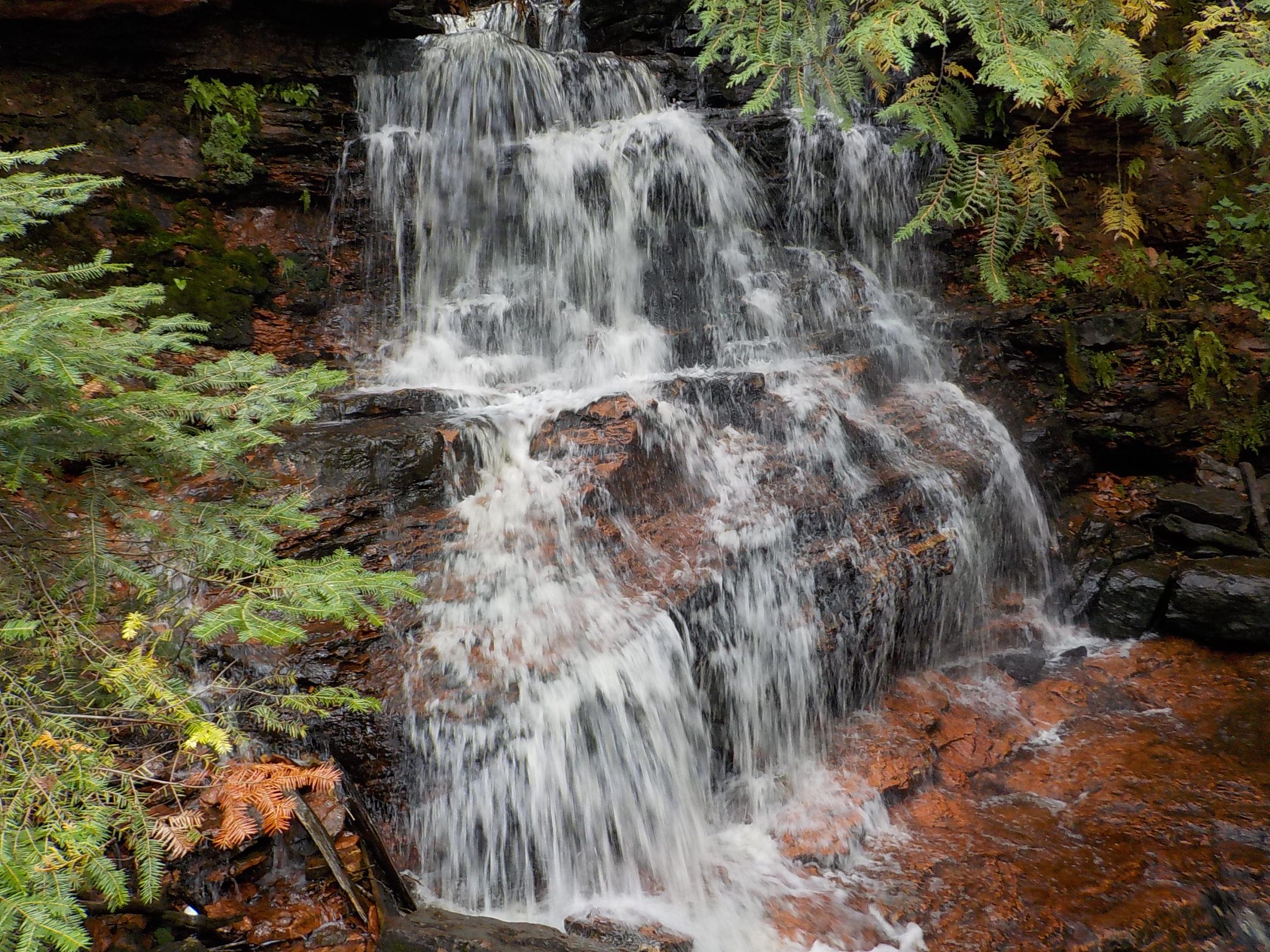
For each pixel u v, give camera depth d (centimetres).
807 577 494
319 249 670
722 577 462
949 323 743
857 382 639
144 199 611
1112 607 633
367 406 523
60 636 257
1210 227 784
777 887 394
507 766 377
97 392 332
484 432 489
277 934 312
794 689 480
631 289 719
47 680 254
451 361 652
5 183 281
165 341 290
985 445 652
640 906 381
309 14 660
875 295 754
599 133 734
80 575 267
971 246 823
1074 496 726
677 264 727
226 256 629
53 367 232
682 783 422
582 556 453
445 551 437
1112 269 780
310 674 372
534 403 543
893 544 540
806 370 632
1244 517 660
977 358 743
